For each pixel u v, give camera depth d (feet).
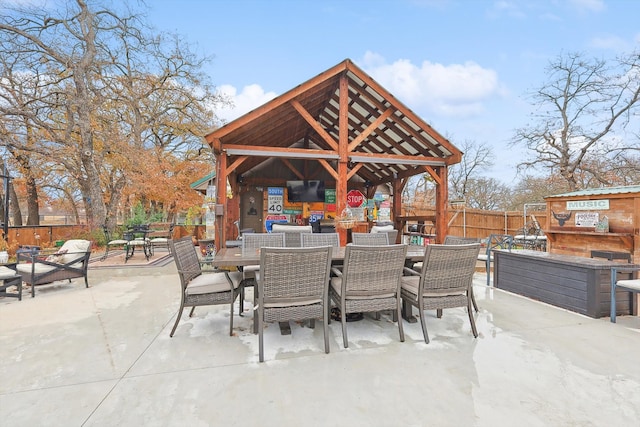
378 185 34.22
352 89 20.47
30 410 5.41
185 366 6.96
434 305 8.54
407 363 7.10
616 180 35.24
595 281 10.19
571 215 17.40
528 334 8.78
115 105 39.11
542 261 12.09
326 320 7.80
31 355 7.47
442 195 21.54
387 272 8.32
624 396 5.81
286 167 31.60
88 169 33.58
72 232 32.22
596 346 7.97
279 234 12.36
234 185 27.32
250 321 9.96
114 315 10.49
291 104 18.29
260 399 5.74
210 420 5.18
